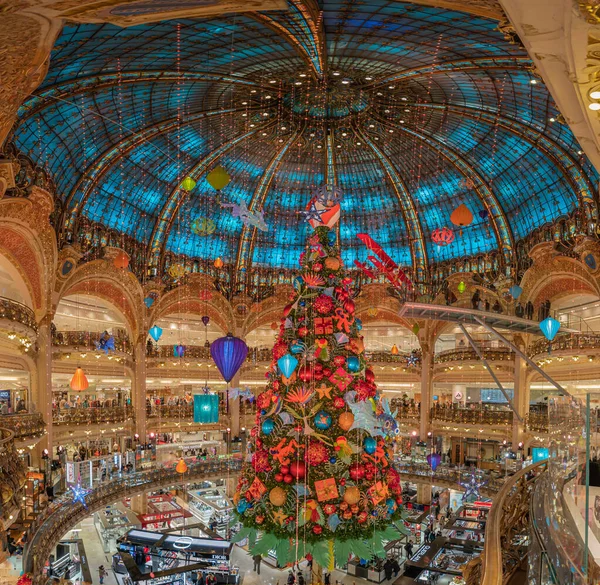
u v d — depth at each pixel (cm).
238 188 3934
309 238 1089
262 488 973
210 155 3475
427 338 4231
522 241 3572
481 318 1545
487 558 492
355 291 4341
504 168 3362
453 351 3997
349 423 955
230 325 4344
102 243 3522
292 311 1045
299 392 945
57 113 2611
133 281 3800
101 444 3878
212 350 1393
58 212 3047
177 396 4478
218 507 3528
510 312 3647
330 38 2270
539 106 2578
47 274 2989
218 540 2669
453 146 3338
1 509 1118
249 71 2591
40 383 2967
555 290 3397
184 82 2659
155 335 2120
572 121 756
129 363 3797
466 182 2869
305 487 932
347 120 3130
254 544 976
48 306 3045
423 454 3869
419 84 2706
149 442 3844
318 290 1041
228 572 2566
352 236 4312
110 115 2792
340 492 951
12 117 1084
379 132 3288
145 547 2738
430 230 4066
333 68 2592
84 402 3638
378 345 4900
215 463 3578
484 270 3859
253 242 4288
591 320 3378
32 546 1750
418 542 3105
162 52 2292
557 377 3381
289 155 3653
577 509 446
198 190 3834
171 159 3506
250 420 4331
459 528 2659
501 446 3600
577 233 3033
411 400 4412
